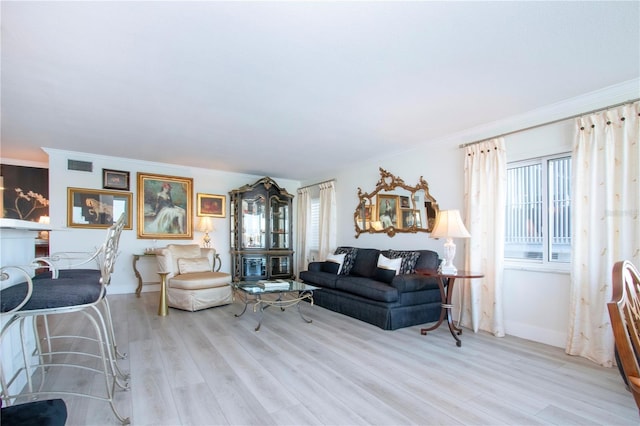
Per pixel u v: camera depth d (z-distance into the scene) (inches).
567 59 93.1
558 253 127.2
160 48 86.7
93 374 95.0
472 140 154.9
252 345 121.3
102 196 211.5
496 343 126.0
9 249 82.5
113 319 155.7
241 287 160.7
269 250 262.5
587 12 72.7
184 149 193.6
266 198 263.1
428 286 154.2
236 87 110.3
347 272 203.6
